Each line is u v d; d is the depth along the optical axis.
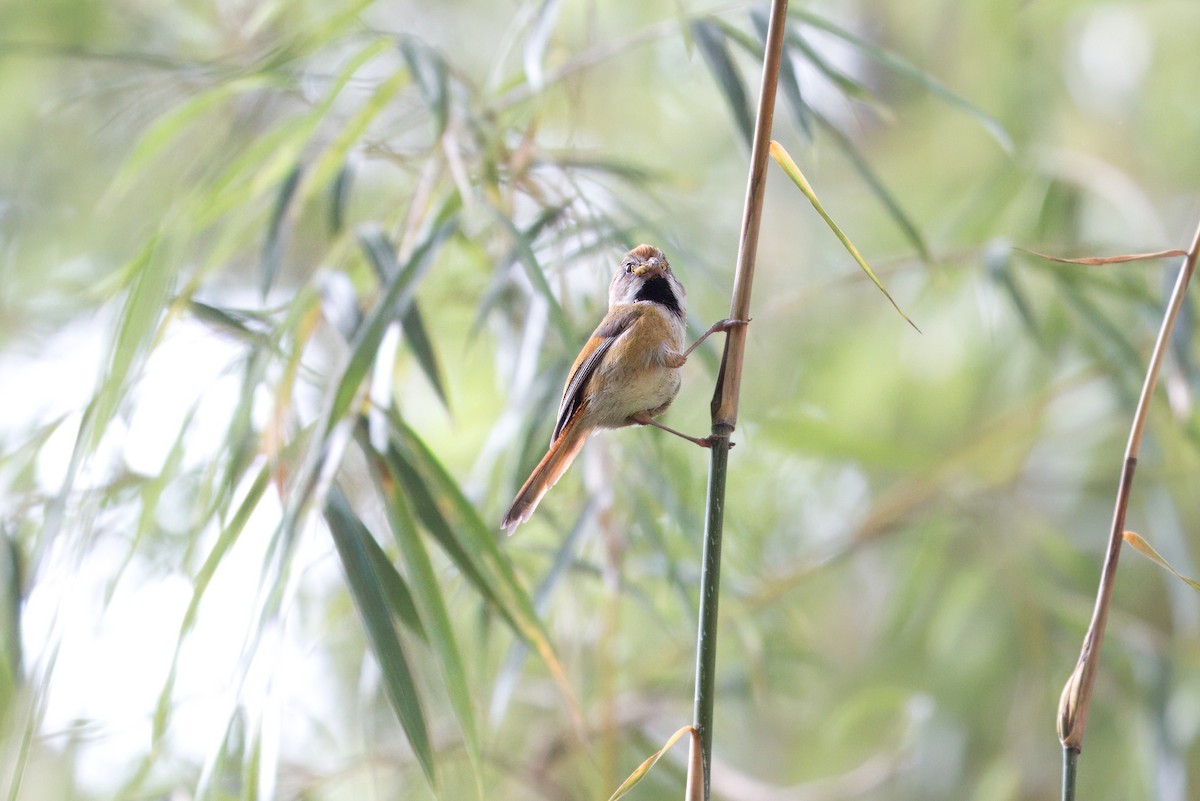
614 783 9.59
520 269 9.44
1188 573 11.34
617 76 14.68
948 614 12.66
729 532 11.18
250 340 8.54
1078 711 5.55
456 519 7.38
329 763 10.66
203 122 13.31
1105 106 14.12
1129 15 14.06
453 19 15.12
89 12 13.59
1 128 13.62
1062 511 13.50
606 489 9.23
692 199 14.57
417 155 9.52
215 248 8.50
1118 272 10.95
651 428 9.44
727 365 5.57
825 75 8.52
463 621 10.90
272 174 8.73
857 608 14.80
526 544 9.88
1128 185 11.97
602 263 9.22
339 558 6.69
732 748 14.05
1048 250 11.03
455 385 12.80
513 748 11.09
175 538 9.29
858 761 13.63
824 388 14.25
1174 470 11.52
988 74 14.48
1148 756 11.03
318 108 8.59
